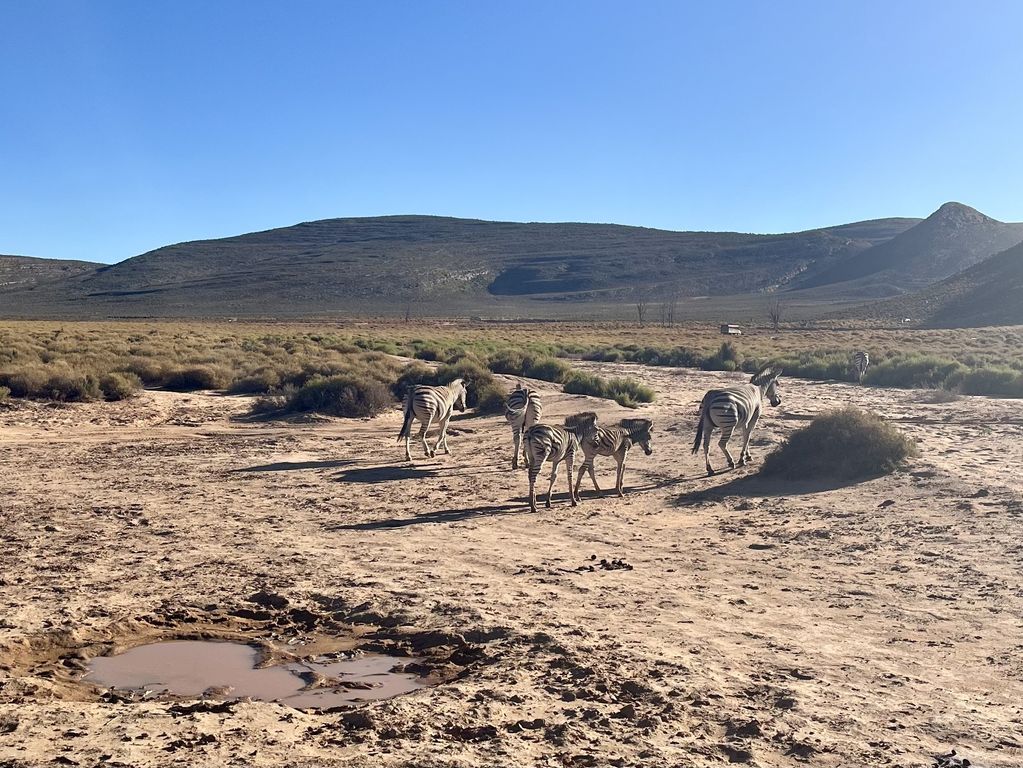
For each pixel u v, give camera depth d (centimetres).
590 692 761
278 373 3725
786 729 688
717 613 998
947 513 1391
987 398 3216
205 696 779
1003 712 723
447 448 2297
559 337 9050
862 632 927
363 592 1095
